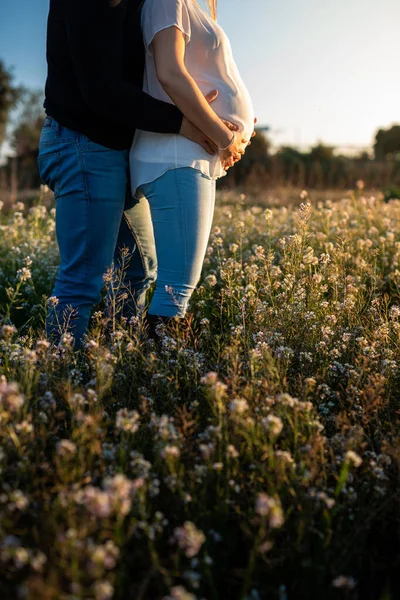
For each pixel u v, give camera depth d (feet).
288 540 5.44
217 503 5.65
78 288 9.22
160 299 9.32
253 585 5.16
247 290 11.14
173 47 8.23
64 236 9.14
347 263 14.16
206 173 8.94
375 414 7.22
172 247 9.12
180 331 9.34
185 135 8.66
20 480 5.78
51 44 8.43
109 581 4.76
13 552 4.44
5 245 17.01
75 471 5.46
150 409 7.26
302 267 11.94
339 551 5.44
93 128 8.54
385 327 9.40
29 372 7.03
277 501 5.19
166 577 4.69
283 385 7.39
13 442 5.93
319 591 5.09
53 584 4.24
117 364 8.38
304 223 12.39
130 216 10.03
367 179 56.80
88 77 7.95
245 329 9.42
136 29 8.46
